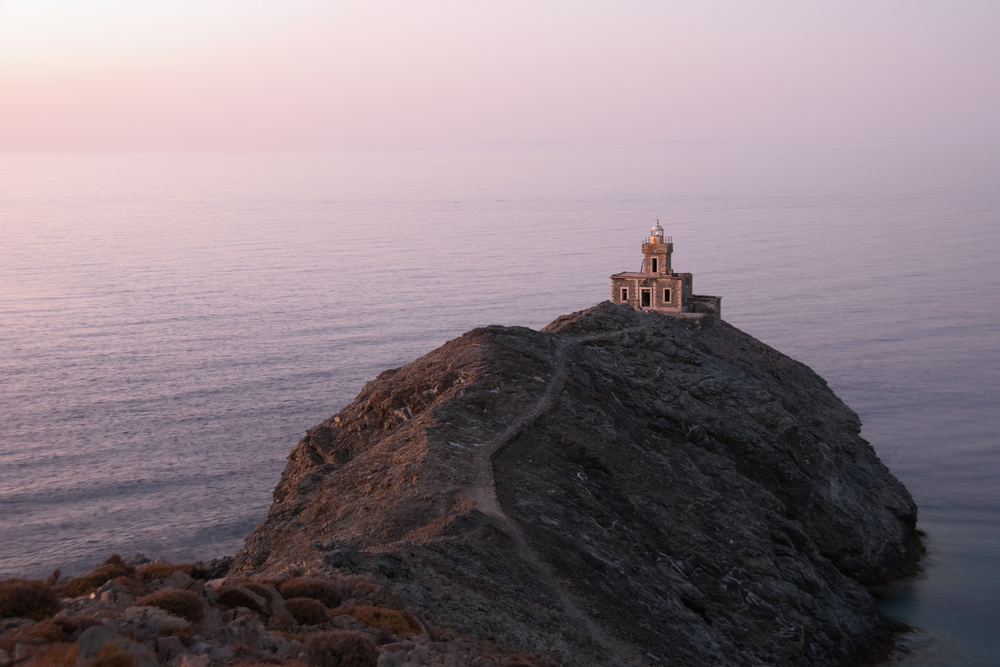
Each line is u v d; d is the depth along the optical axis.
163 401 160.00
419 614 30.91
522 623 38.06
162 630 19.88
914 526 95.62
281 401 160.00
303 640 22.88
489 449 59.22
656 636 45.62
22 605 20.08
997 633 70.94
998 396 165.88
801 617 61.12
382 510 52.91
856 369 191.38
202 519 106.00
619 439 67.38
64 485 117.06
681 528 61.44
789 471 78.25
